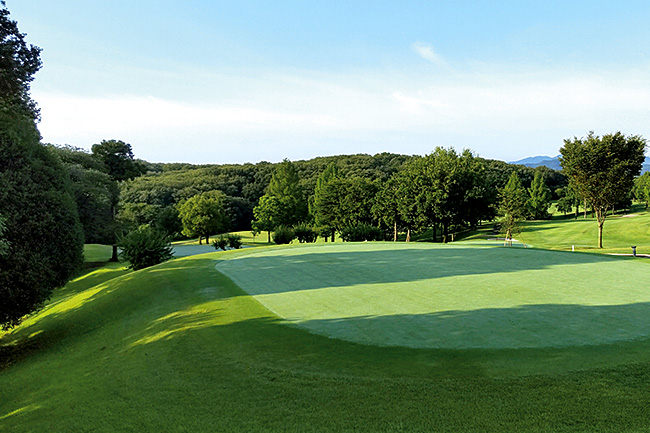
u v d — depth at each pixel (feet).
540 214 254.88
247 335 29.01
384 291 40.16
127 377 25.75
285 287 45.11
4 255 42.37
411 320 29.94
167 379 24.04
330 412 17.84
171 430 18.33
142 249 90.99
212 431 17.70
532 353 22.29
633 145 98.43
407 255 68.28
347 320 30.89
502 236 154.30
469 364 21.18
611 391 17.47
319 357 23.76
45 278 48.37
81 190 125.59
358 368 21.72
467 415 16.53
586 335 25.18
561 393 17.58
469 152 184.34
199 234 253.03
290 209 244.63
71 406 23.31
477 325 28.04
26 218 46.65
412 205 155.63
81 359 34.06
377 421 16.79
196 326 32.78
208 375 23.45
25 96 62.44
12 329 57.47
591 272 48.11
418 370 20.88
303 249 86.22
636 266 52.47
